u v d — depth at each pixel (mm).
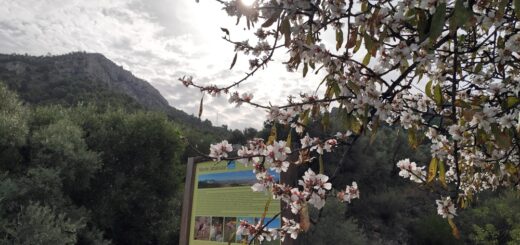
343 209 16641
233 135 30422
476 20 1720
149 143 17266
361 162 24188
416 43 1692
